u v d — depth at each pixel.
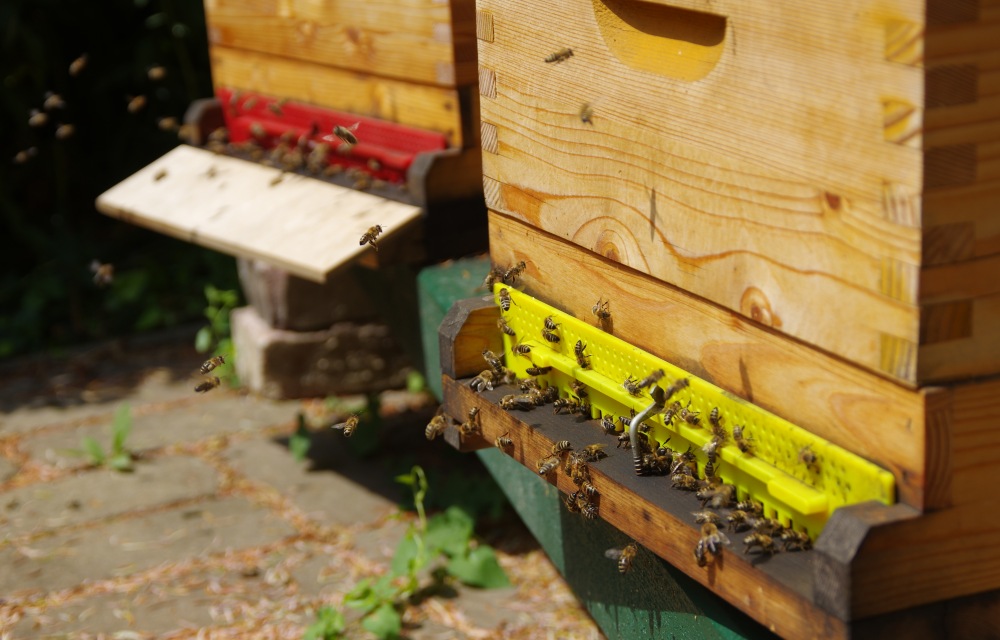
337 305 4.85
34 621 3.58
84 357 6.02
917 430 1.58
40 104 6.55
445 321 2.71
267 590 3.72
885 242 1.57
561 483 2.28
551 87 2.28
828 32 1.60
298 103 4.09
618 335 2.26
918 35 1.46
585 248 2.31
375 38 3.63
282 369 4.85
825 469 1.74
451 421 2.74
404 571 3.61
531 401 2.49
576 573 2.94
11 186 6.70
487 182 2.61
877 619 1.61
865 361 1.63
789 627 1.70
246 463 4.68
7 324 6.30
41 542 4.10
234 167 4.20
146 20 6.68
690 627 2.24
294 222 3.62
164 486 4.51
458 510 3.93
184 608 3.63
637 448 2.10
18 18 6.22
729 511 1.94
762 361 1.87
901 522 1.58
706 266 1.94
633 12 2.04
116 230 6.94
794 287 1.75
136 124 6.79
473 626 3.46
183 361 5.90
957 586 1.65
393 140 3.69
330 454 4.73
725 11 1.78
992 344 1.59
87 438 4.79
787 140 1.71
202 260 6.76
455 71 3.37
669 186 2.00
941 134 1.49
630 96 2.06
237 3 4.27
